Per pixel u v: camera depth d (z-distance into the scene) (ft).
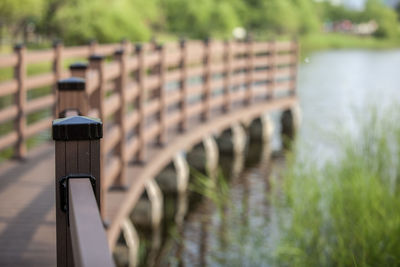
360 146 22.89
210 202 29.25
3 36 140.26
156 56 28.50
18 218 16.52
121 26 119.44
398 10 475.31
